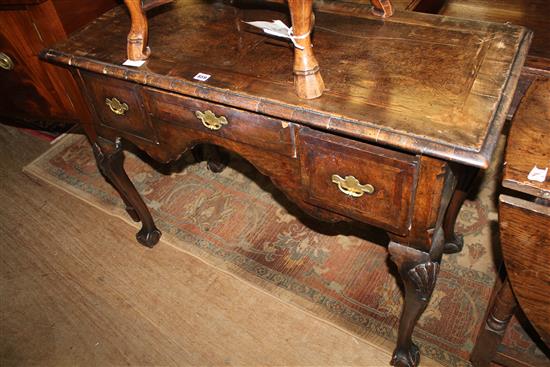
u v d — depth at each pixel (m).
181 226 2.08
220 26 1.46
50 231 2.14
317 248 1.92
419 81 1.12
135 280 1.91
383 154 1.03
